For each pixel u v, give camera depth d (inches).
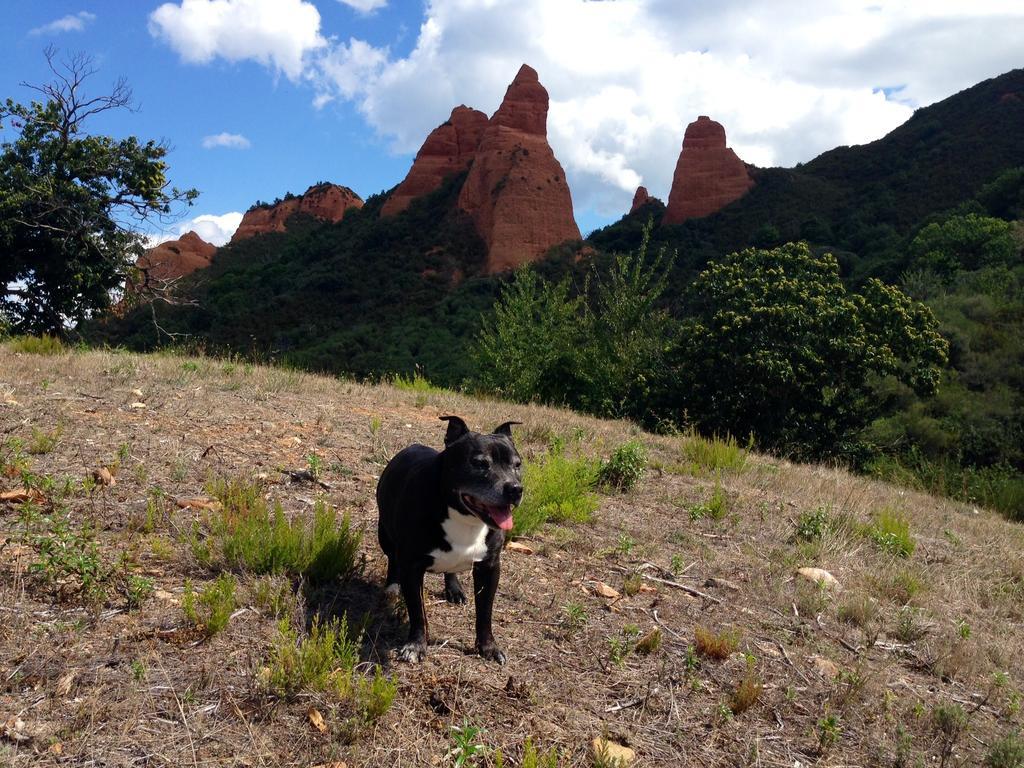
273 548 191.8
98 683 136.6
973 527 404.8
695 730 157.2
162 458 263.9
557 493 282.5
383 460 306.0
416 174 4722.0
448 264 3816.4
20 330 949.2
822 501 378.3
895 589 262.2
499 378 909.8
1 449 240.5
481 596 167.2
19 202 881.5
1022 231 1787.6
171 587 175.6
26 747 119.0
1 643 143.8
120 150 965.8
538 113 4389.8
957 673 204.2
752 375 774.5
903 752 157.6
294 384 440.1
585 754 140.6
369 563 209.5
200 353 540.1
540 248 3949.3
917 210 2982.3
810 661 195.0
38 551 177.2
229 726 132.0
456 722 142.9
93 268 960.9
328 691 143.7
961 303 1321.4
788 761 152.4
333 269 3577.8
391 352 2219.5
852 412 804.0
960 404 987.3
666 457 436.1
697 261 3189.0
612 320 926.4
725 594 233.3
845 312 761.6
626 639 190.1
